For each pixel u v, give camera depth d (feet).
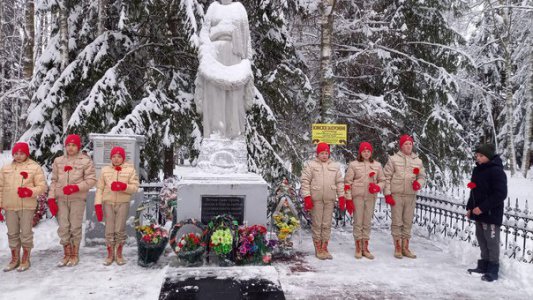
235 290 15.78
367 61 39.40
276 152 34.50
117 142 24.43
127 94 30.96
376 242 24.99
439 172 38.47
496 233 17.79
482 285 17.13
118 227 19.43
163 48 33.94
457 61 38.93
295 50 36.96
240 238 18.83
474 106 71.92
